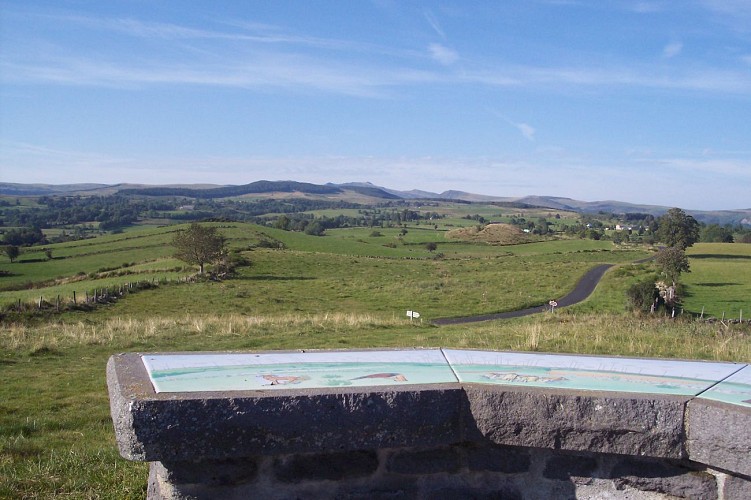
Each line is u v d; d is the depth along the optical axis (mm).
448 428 3256
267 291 42750
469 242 115062
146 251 74250
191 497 3096
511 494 3318
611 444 3158
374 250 90688
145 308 32250
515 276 55344
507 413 3223
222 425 2973
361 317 24359
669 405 3117
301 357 3982
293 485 3205
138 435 2898
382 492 3271
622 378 3600
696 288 47469
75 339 17203
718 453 3008
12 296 36062
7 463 5605
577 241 113500
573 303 40219
